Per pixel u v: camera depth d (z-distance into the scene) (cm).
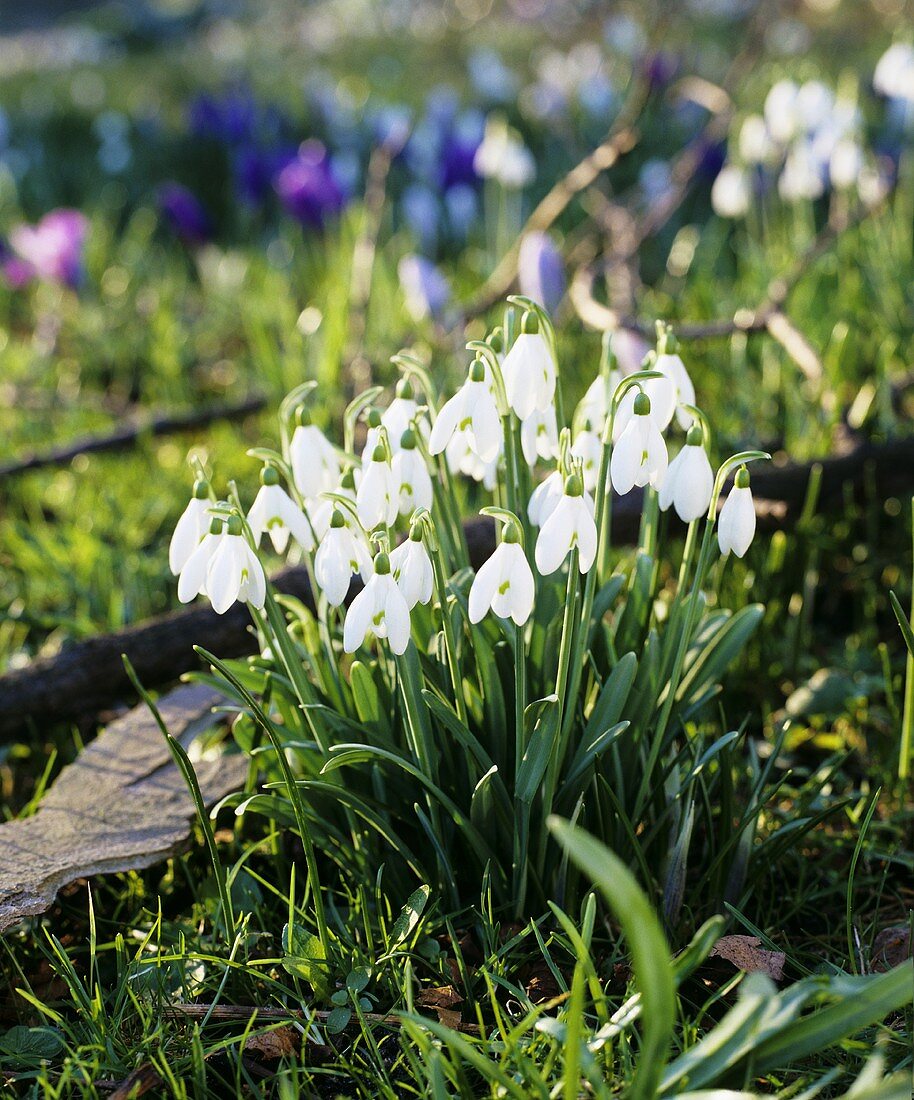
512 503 58
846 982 50
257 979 58
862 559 81
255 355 123
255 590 54
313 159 146
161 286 146
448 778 60
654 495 59
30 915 59
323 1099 55
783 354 97
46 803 65
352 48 335
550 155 179
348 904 62
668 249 149
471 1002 56
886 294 104
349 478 57
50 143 220
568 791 58
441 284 108
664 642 58
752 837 59
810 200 130
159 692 73
